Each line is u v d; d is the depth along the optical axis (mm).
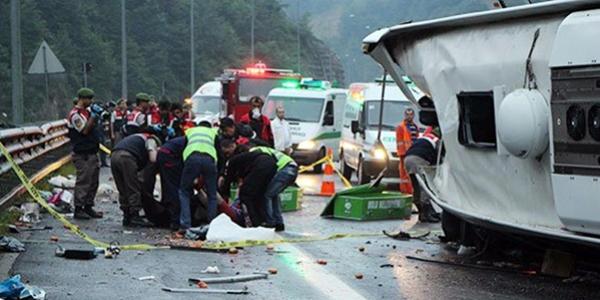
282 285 12844
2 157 20125
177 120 22734
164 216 18797
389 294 12438
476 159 14859
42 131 28156
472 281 13602
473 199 15180
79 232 16734
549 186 13188
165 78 111500
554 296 12594
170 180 18312
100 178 30109
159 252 15383
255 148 18594
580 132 12008
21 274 12898
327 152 36094
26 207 19547
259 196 18531
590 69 11812
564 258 14094
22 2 82250
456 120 14992
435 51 15273
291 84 40062
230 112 44531
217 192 18344
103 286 12297
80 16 93625
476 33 14383
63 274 13023
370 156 30125
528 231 13297
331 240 17594
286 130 31266
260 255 15484
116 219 19844
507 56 13570
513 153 13305
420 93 17891
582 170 12047
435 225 20484
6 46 79500
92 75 91250
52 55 32531
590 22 11867
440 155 16781
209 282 12789
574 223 12383
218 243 16391
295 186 23297
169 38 117562
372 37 15914
